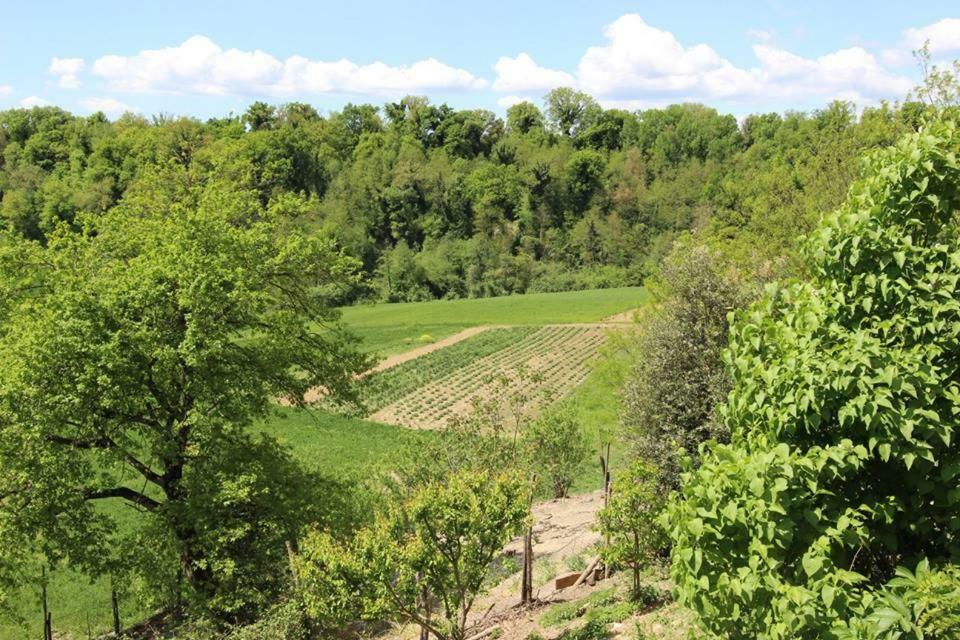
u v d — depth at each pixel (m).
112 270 21.81
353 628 17.39
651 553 15.60
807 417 6.21
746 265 23.41
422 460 20.20
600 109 179.12
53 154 124.19
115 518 31.97
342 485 23.52
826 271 6.81
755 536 6.17
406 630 16.44
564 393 59.81
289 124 153.38
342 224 133.50
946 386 6.02
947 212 6.50
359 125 184.12
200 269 20.75
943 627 5.11
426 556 11.75
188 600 19.88
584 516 25.45
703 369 16.67
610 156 164.00
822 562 5.79
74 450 19.95
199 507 19.55
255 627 14.93
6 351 19.91
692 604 6.53
